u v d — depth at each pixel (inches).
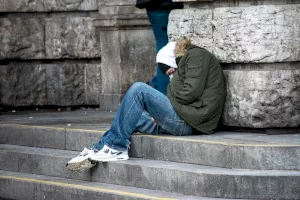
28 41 779.4
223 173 480.7
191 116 538.0
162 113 538.3
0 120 682.2
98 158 536.1
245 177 474.3
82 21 769.6
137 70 735.7
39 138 618.5
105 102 750.5
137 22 727.1
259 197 473.1
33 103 780.6
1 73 780.0
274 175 472.1
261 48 540.7
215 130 567.5
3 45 779.4
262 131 549.3
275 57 540.7
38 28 778.2
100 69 769.6
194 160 514.9
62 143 602.5
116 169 532.7
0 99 781.9
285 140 511.8
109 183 538.3
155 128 551.2
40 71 780.0
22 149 612.4
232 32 549.0
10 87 780.0
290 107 543.5
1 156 610.2
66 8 770.8
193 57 543.8
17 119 688.4
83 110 768.3
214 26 560.1
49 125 629.9
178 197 486.3
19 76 780.0
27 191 562.3
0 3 775.1
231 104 553.0
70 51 774.5
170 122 539.2
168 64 572.4
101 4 738.2
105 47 745.6
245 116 546.3
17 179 570.3
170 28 596.1
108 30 739.4
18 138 633.6
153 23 677.9
